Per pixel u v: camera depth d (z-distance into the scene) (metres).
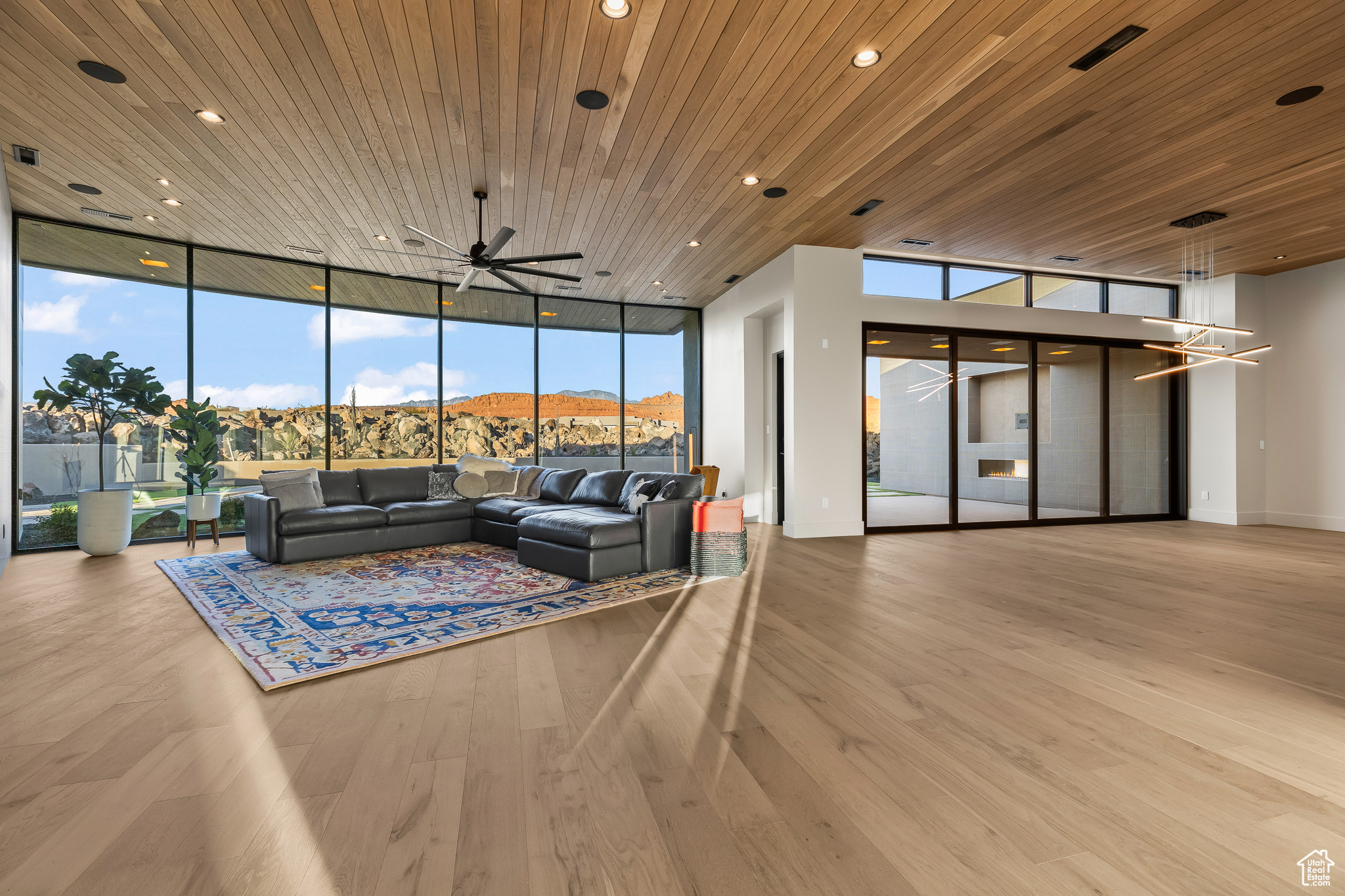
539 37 2.95
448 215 5.26
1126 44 3.01
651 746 1.90
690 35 2.93
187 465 5.89
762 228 5.68
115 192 4.75
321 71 3.22
